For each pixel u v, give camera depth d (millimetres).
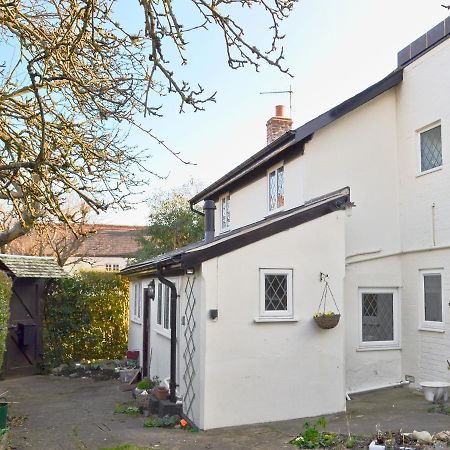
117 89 6344
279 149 11148
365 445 7078
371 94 11375
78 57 7152
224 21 5301
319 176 10938
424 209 11023
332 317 9234
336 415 9070
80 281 17297
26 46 6672
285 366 9102
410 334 11273
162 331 12328
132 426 9008
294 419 8984
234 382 8766
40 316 16172
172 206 27797
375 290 11391
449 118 10445
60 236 22062
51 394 12711
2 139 6605
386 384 11227
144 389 12289
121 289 18359
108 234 38875
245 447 7305
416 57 11414
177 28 5191
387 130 11820
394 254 11594
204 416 8516
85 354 17484
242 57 5531
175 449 7293
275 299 9242
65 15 6480
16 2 6258
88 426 9109
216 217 17875
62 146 6742
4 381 14711
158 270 10250
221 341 8750
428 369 10727
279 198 12375
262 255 9180
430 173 10891
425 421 8328
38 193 7031
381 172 11633
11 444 7906
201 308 8797
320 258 9602
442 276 10508
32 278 16094
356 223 11250
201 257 8766
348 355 10930
